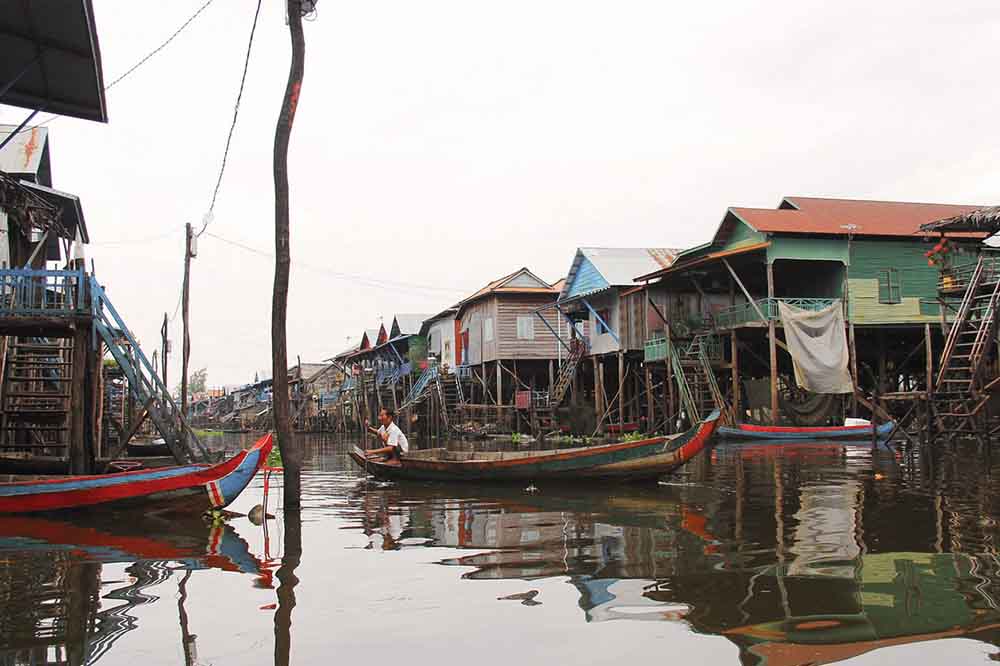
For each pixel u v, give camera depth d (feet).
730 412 80.74
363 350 179.11
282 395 35.45
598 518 31.01
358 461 52.26
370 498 40.22
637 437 87.97
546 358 118.83
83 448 38.06
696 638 15.72
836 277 83.76
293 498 35.37
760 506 32.99
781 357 93.76
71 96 44.80
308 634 16.47
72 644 15.97
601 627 16.56
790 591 18.98
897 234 81.41
